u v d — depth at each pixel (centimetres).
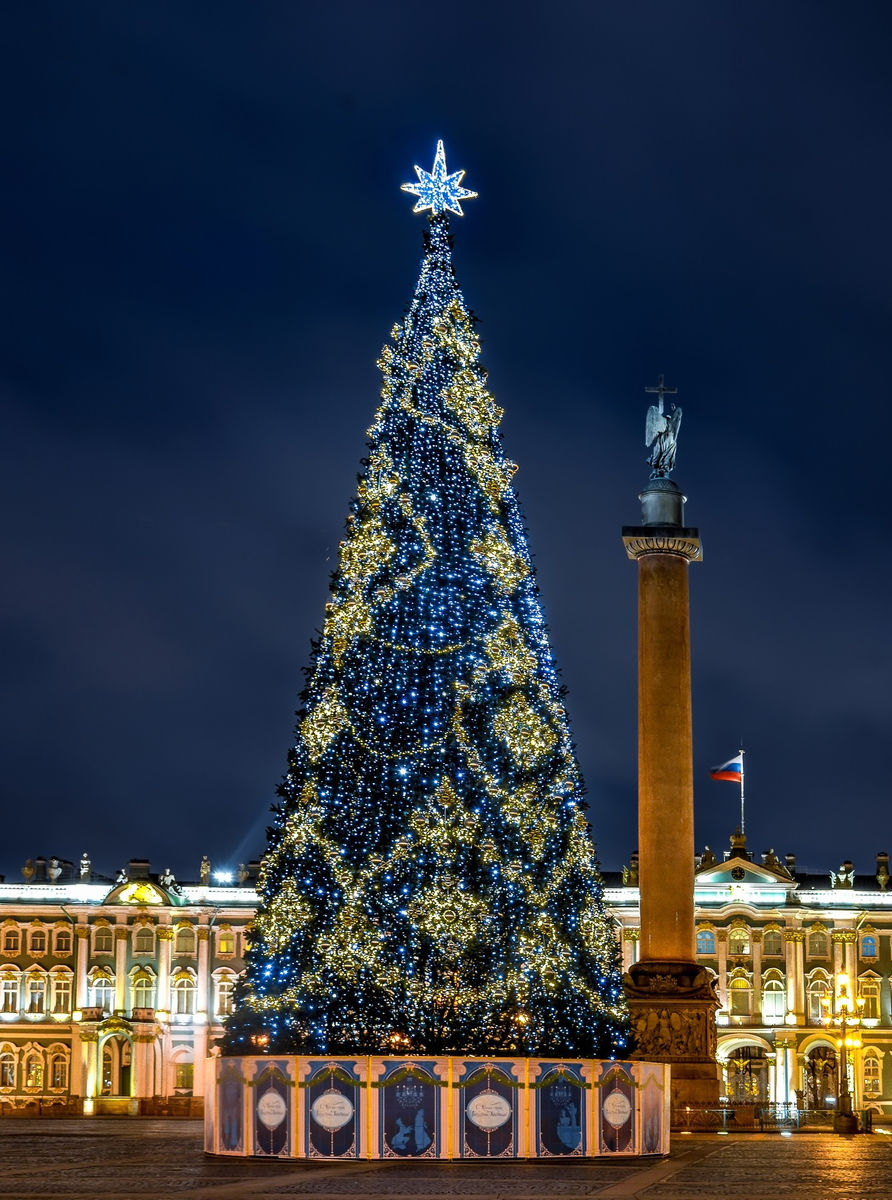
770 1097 11394
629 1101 4216
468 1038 4491
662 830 6138
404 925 4531
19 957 11612
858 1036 11450
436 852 4572
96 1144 5072
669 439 6462
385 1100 3947
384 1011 4503
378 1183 3353
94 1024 11394
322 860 4644
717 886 11762
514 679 4788
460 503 4928
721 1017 11550
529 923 4606
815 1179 3553
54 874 12025
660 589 6253
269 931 4669
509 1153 3975
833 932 11688
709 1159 4241
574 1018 4634
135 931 11656
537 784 4741
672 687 6200
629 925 11531
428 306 5159
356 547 4906
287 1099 3984
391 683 4731
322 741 4741
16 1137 5709
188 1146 4906
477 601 4825
